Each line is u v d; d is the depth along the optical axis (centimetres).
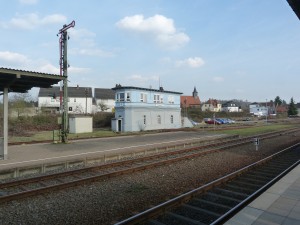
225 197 930
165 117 4747
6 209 845
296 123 6750
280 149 2208
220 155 1892
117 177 1246
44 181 1194
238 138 2916
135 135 3344
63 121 2525
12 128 4119
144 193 1012
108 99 9438
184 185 1114
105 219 766
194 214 793
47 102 8612
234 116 9381
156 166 1481
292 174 1131
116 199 943
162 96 4697
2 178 1250
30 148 2130
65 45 2591
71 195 984
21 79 1630
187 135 3334
